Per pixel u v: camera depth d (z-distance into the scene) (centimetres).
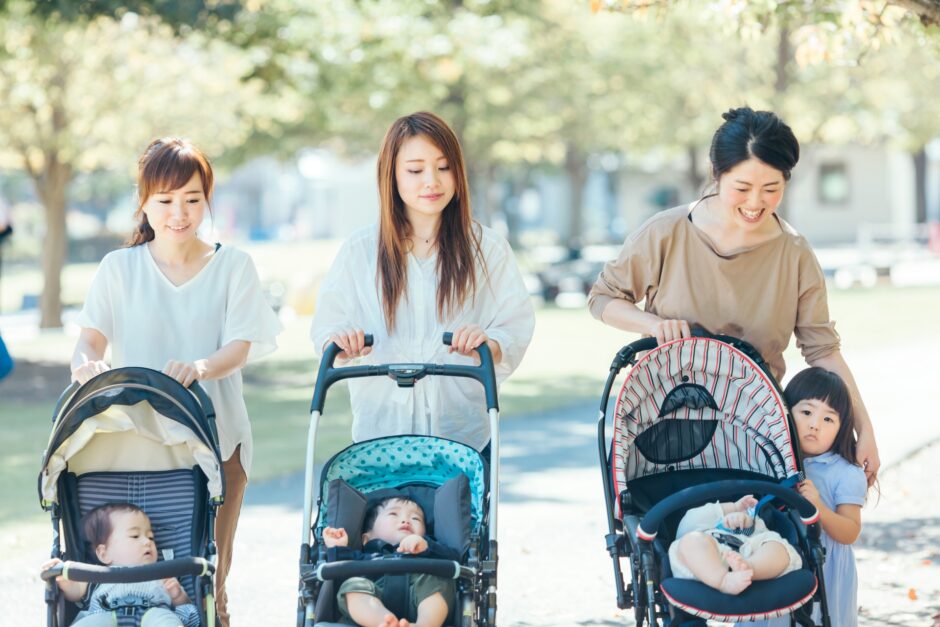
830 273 3005
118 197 5694
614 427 445
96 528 426
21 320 2622
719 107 2702
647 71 2692
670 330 456
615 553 431
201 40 1903
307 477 422
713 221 470
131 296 465
